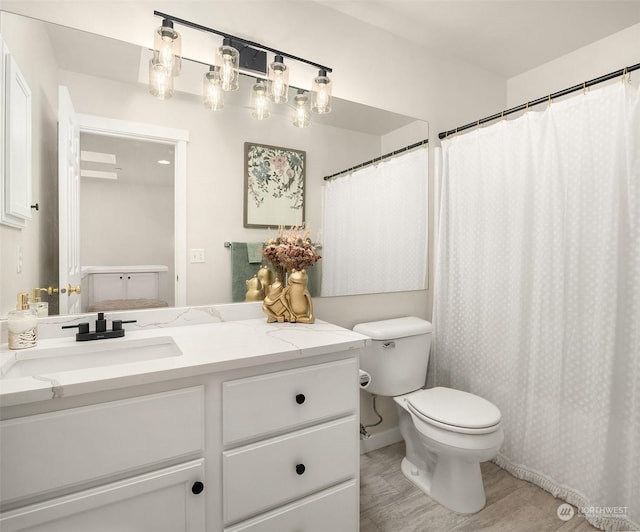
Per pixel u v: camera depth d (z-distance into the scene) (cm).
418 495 172
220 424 105
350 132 194
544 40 220
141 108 140
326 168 186
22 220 120
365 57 199
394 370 187
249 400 108
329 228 189
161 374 92
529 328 182
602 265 154
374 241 205
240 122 161
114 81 136
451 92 236
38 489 82
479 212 204
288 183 175
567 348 166
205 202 154
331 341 124
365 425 207
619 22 202
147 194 142
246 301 164
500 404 193
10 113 114
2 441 78
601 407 152
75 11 130
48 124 125
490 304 197
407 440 193
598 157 157
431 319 232
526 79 257
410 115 217
